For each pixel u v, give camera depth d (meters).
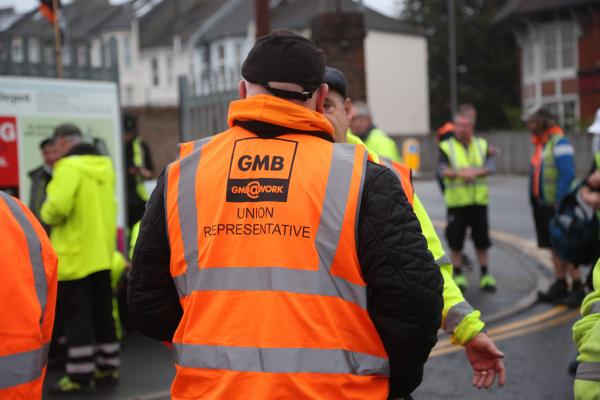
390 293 2.78
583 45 49.81
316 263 2.79
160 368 7.92
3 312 2.92
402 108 58.91
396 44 58.59
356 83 13.21
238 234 2.85
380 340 2.87
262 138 2.96
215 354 2.78
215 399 2.74
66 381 7.18
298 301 2.77
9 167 8.73
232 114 3.02
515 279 12.10
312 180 2.85
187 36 68.62
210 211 2.92
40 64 9.31
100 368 7.41
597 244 7.91
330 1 13.41
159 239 3.03
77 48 9.71
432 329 2.84
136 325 3.16
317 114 2.98
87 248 7.09
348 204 2.81
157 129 28.41
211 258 2.87
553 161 10.32
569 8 49.72
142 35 72.38
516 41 60.69
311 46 3.01
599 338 2.96
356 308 2.82
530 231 17.14
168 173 3.05
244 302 2.79
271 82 2.96
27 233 3.09
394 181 2.89
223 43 63.97
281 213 2.83
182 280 2.96
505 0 66.88
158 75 70.94
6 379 2.92
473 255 14.15
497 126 62.75
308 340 2.75
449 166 11.34
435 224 18.45
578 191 8.04
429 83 66.75
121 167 9.70
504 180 35.53
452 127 11.68
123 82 72.38
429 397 6.80
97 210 7.18
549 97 52.62
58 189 6.95
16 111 8.80
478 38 64.06
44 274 3.09
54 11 10.62
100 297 7.34
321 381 2.73
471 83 65.31
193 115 11.18
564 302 10.44
